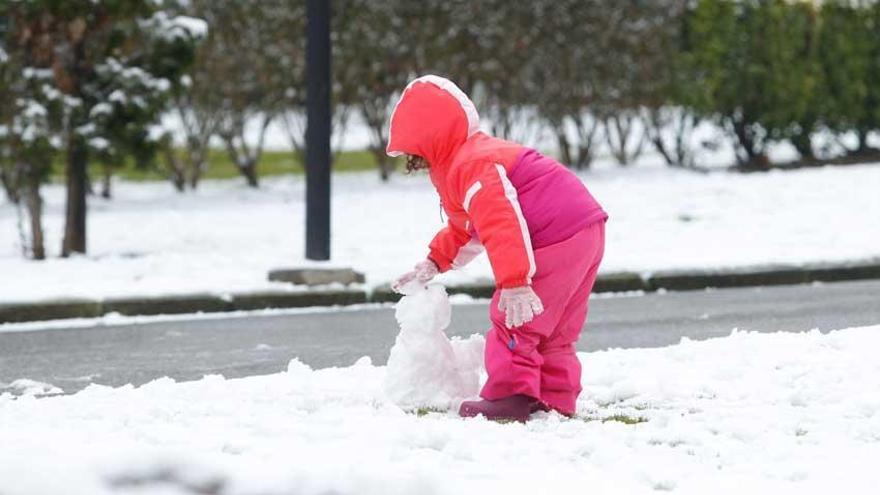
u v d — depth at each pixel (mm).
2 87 33844
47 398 15812
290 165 60062
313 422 12977
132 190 51938
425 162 15406
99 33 34375
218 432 12281
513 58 51531
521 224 14234
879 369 17109
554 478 10203
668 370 17703
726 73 52719
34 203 34000
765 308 26797
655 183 48594
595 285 29984
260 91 50469
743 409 14820
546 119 52969
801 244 34500
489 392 14641
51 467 5520
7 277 29859
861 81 54406
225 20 49188
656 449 12219
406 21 50812
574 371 15078
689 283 30688
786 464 11445
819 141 60031
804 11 53281
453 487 8969
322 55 28984
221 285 28312
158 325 25859
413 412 14758
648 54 52844
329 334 24312
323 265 28828
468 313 26719
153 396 15742
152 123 35469
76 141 34000
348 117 53000
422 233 37656
